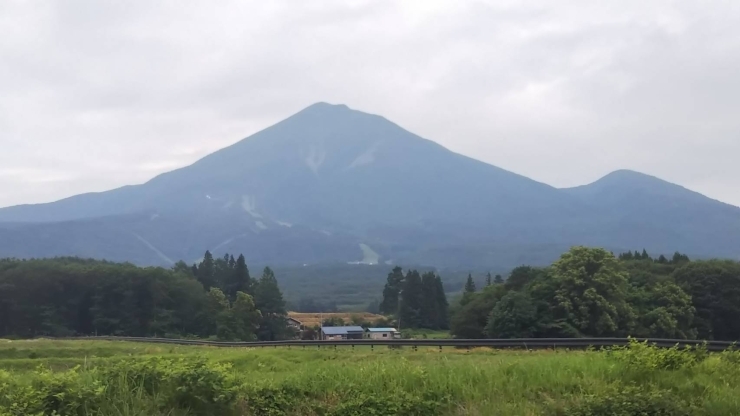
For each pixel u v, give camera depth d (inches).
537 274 2012.8
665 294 1806.1
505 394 357.7
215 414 302.2
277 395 335.3
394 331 2945.4
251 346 1578.5
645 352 437.1
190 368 321.1
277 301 3412.9
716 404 340.5
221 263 4060.0
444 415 325.7
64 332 2972.4
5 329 2972.4
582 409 324.2
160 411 289.6
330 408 328.2
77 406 277.6
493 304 2026.3
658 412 325.1
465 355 890.7
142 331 3029.0
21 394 284.4
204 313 3154.5
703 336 1877.5
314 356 954.7
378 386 363.9
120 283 3058.6
